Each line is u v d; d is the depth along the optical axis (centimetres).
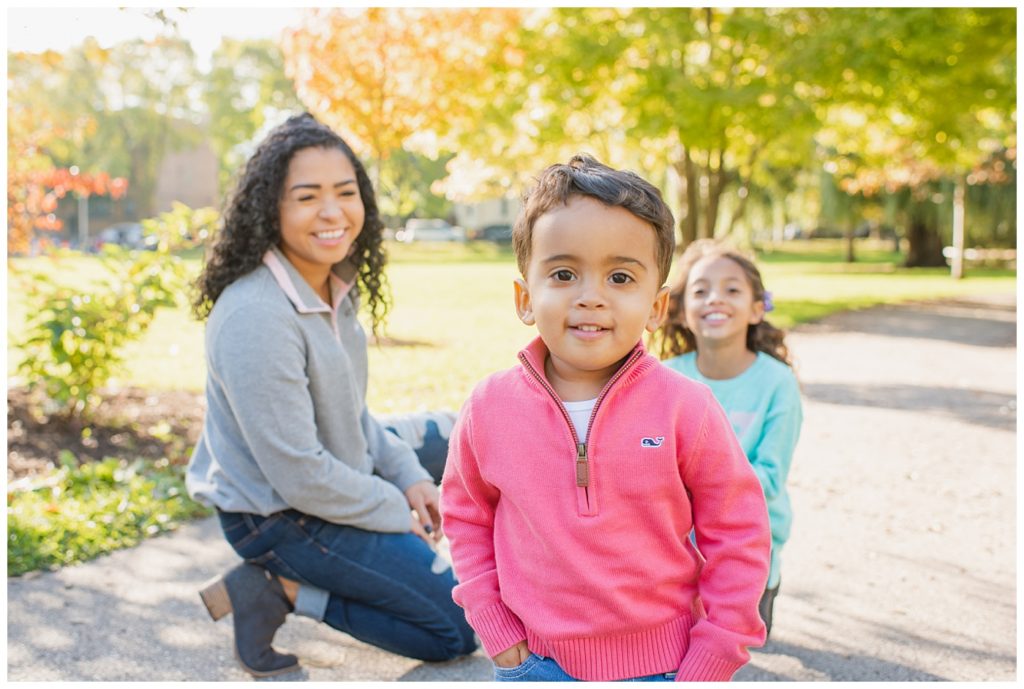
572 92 1210
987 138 1800
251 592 302
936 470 563
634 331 176
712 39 1159
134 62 4297
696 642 180
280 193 303
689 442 181
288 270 303
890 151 1670
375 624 306
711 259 331
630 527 179
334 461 296
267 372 285
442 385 770
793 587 381
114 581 378
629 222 173
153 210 4806
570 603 179
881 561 411
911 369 974
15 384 672
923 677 301
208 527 446
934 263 3045
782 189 3119
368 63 1134
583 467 179
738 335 328
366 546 300
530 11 1211
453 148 1369
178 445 563
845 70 1137
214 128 4916
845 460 587
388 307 351
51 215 721
